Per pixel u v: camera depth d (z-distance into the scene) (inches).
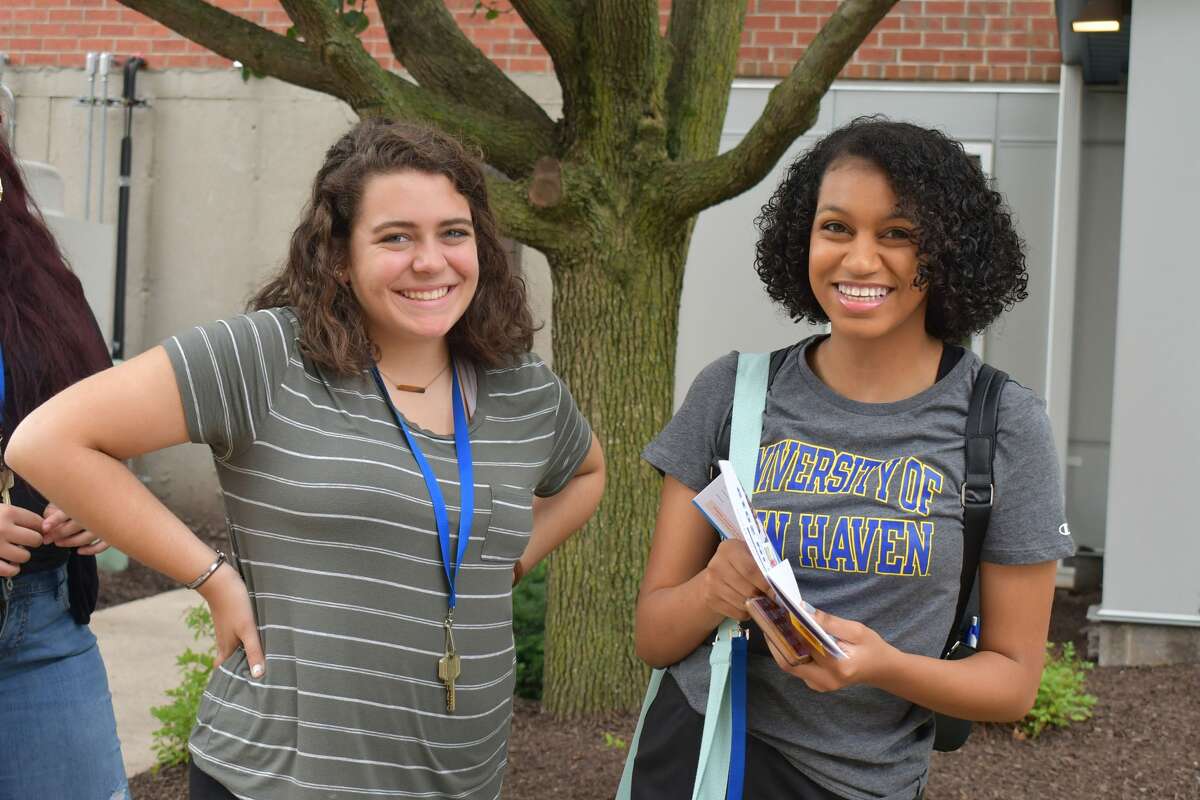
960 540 76.1
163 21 162.1
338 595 79.6
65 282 101.1
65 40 330.6
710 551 85.8
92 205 331.9
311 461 79.4
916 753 80.1
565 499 101.1
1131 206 211.3
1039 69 282.7
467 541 83.2
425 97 164.6
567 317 170.2
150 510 79.2
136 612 255.0
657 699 84.4
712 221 287.9
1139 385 212.1
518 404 90.4
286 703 79.8
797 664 72.7
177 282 331.9
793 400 81.6
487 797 88.5
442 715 83.0
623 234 166.9
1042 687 180.1
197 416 77.7
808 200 82.4
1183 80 208.8
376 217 81.7
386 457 81.0
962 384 79.3
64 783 97.4
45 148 332.2
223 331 79.1
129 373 76.9
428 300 83.0
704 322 288.5
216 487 332.5
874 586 76.2
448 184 84.0
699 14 177.5
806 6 287.6
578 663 175.0
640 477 172.6
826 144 81.7
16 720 95.4
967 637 79.7
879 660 72.5
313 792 79.2
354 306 84.0
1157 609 212.4
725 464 71.0
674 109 174.6
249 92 326.6
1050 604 79.4
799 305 87.4
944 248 76.8
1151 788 159.9
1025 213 284.2
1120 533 213.6
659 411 173.0
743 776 78.4
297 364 81.0
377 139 83.5
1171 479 211.3
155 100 330.0
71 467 76.2
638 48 161.9
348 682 79.5
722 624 80.2
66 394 77.1
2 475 92.4
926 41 286.4
